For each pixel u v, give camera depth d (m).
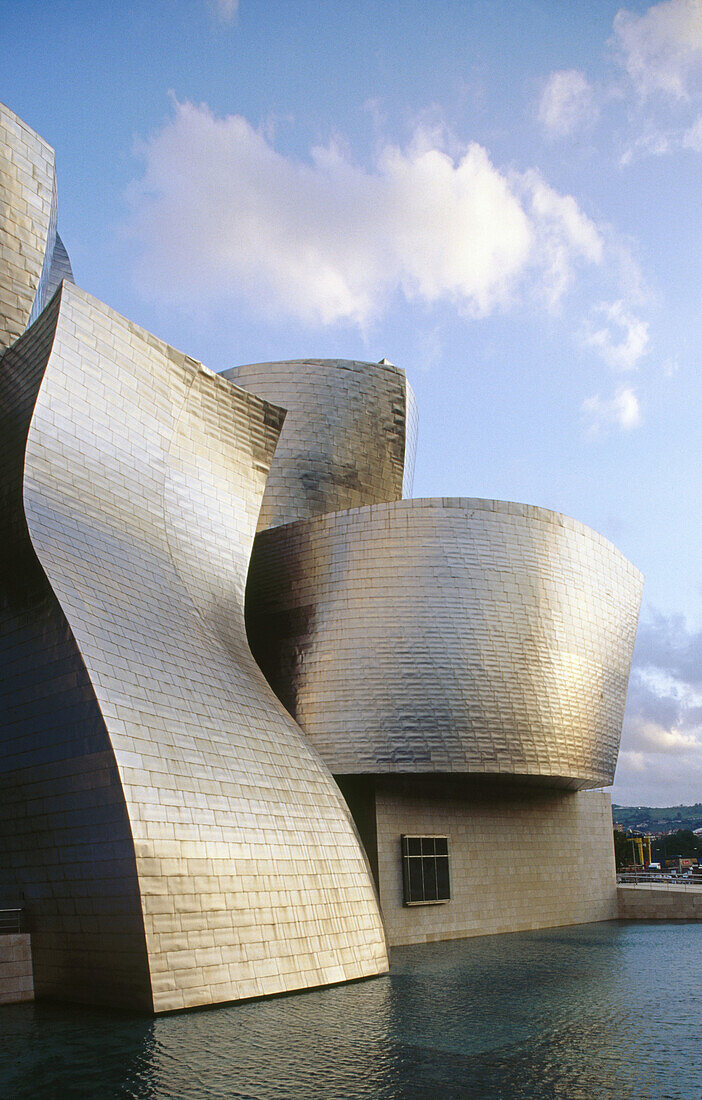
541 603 29.31
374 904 21.23
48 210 23.77
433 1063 12.29
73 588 17.45
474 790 31.70
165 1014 14.60
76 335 20.17
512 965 22.52
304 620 28.94
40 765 16.69
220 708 19.38
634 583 35.09
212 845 16.62
